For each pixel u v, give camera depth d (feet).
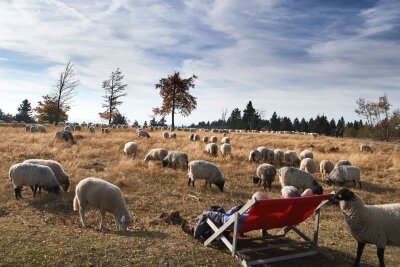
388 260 26.32
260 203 22.02
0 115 363.15
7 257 22.36
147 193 42.83
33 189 39.19
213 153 78.38
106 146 82.58
